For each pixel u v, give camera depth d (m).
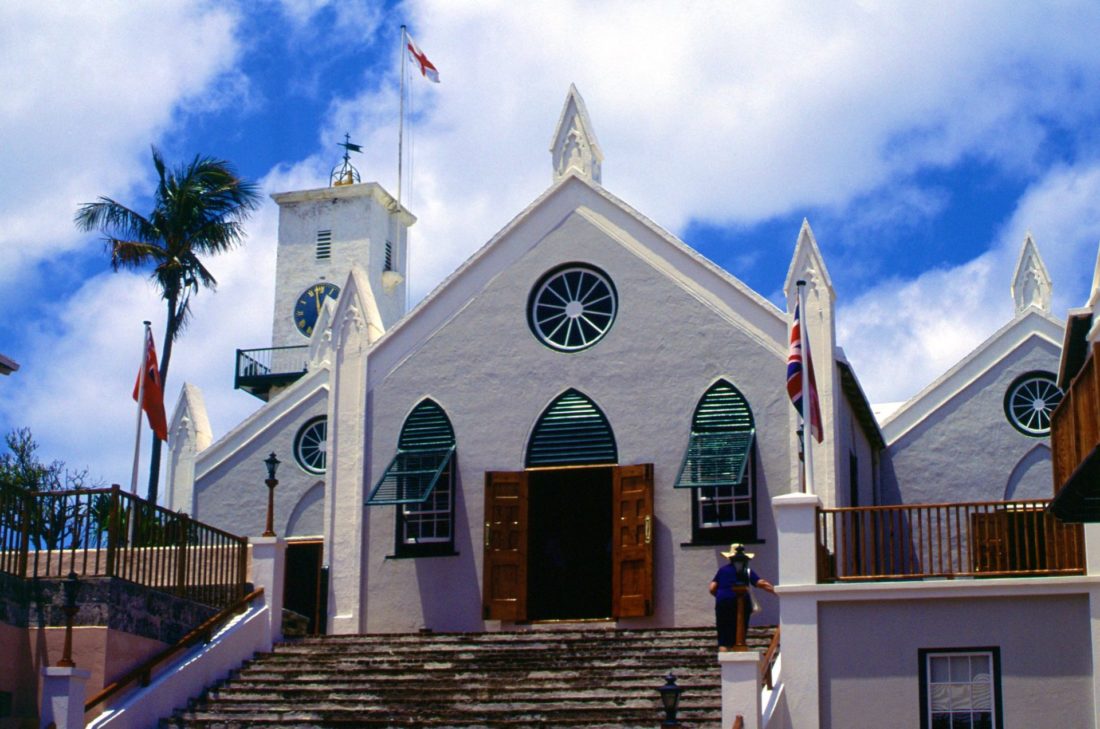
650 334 27.33
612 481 28.36
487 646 23.94
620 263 27.81
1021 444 31.89
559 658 22.81
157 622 22.52
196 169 39.59
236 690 22.64
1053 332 32.28
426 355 28.55
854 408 28.92
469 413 27.98
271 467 25.77
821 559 21.58
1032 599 20.53
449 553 27.34
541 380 27.73
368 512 28.03
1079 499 19.17
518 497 27.19
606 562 30.20
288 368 51.72
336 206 53.38
